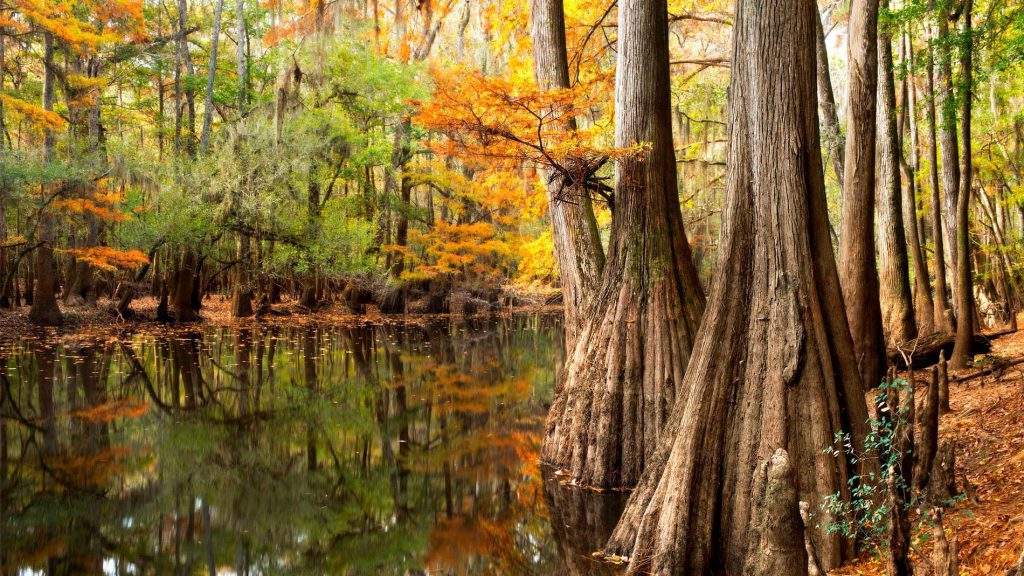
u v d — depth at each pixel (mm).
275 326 27547
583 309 9703
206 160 24094
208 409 13148
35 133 26188
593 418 8492
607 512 7707
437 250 32281
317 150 26016
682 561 5555
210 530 7570
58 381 14852
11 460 9781
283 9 24266
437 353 21375
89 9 23953
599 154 8062
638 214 8523
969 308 10750
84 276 28547
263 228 24469
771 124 5840
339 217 26266
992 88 19547
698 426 5773
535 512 7906
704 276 21109
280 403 13859
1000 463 6301
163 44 29062
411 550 6992
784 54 5832
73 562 6625
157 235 22938
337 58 26781
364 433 11773
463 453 10633
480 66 20344
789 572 4371
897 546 3729
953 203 13430
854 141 10531
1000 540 4734
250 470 9719
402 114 28312
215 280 41250
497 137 8250
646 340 8289
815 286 5742
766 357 5703
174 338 22531
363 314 33812
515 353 21781
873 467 5578
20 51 29297
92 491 8688
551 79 10336
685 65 17766
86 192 22281
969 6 10781
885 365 10508
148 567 6539
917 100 18047
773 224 5812
